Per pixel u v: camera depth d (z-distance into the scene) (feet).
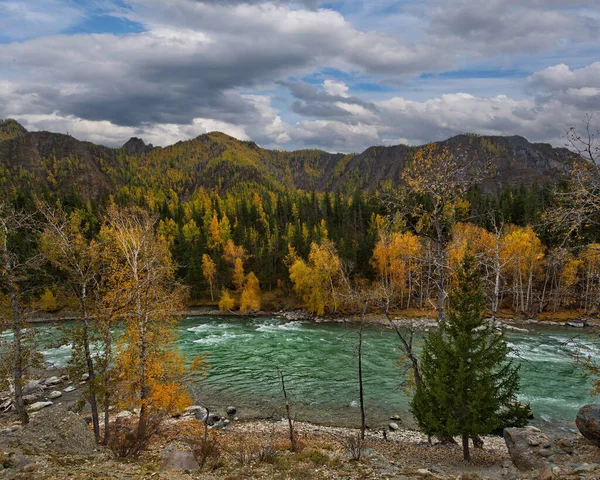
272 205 490.49
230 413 98.99
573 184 37.68
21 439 54.03
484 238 105.91
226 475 45.93
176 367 70.64
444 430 59.16
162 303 68.03
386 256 208.85
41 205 62.75
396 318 207.00
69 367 61.26
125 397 66.03
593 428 50.98
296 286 247.29
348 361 142.10
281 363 141.90
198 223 404.36
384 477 46.62
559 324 178.91
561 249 39.50
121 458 52.16
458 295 59.93
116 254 66.39
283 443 71.31
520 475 47.29
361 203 393.91
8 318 68.03
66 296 61.98
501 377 59.82
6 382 67.56
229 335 193.16
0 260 67.10
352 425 90.84
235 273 279.69
